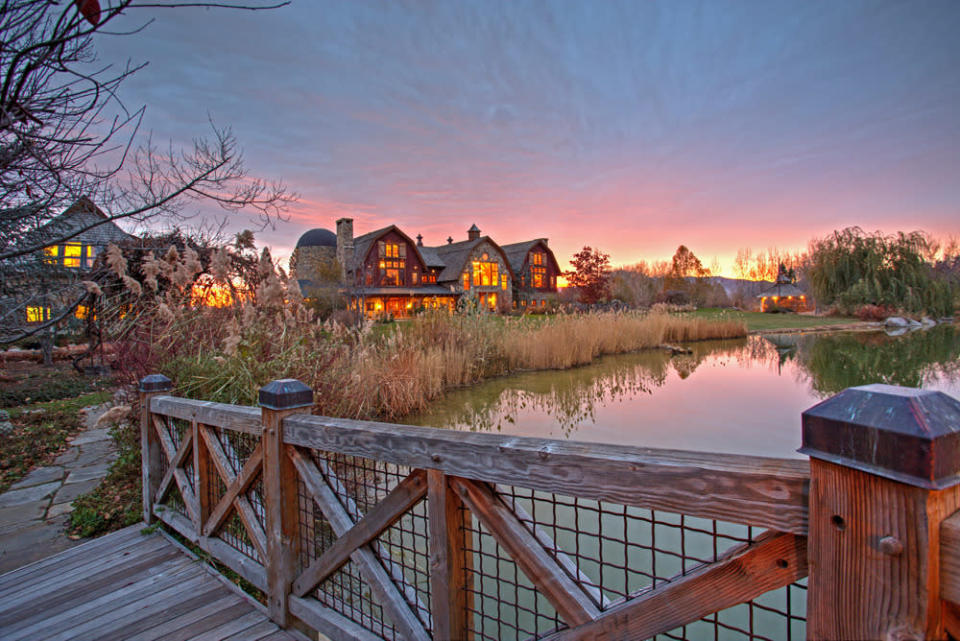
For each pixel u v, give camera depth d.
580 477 1.06
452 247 36.97
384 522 1.55
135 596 2.41
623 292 32.94
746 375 11.26
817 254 29.73
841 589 0.70
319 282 24.67
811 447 0.74
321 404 4.66
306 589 1.97
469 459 1.28
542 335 12.58
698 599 0.90
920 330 22.70
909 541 0.62
